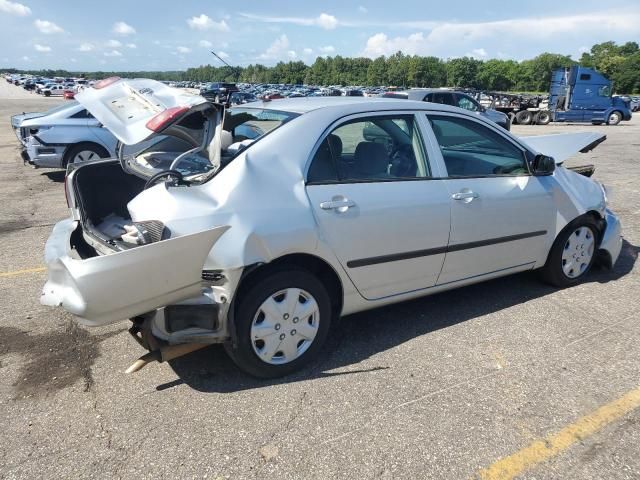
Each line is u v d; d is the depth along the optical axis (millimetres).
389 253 3414
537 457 2553
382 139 3516
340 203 3158
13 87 84625
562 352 3551
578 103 27469
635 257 5547
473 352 3543
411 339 3723
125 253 2568
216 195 2854
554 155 4914
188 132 3072
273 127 3217
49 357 3473
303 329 3205
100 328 3889
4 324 3941
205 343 2936
